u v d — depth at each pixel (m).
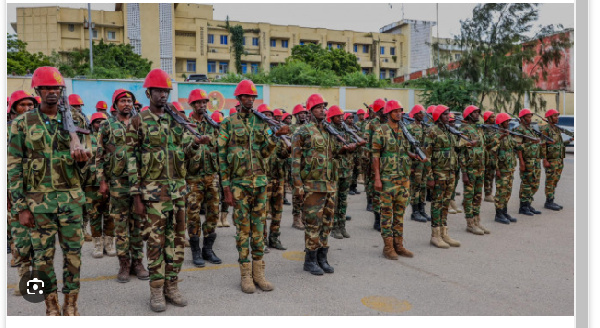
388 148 5.50
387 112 5.61
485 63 25.59
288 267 5.21
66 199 3.47
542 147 8.87
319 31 48.03
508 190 7.74
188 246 6.12
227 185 4.37
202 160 5.22
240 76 28.45
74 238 3.52
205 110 5.67
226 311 3.90
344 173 6.52
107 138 4.82
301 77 27.31
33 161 3.37
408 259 5.57
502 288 4.56
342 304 4.09
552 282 4.75
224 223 7.36
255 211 4.43
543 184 12.69
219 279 4.75
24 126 3.35
